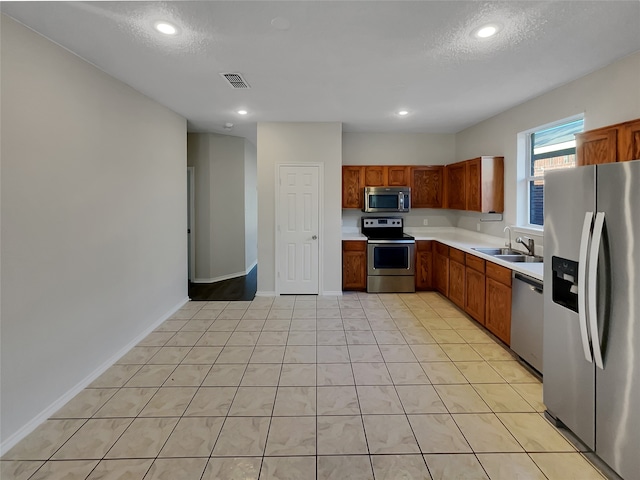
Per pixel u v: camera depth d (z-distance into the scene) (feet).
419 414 7.48
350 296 16.52
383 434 6.85
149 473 5.88
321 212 16.39
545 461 6.13
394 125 16.62
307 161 16.12
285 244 16.53
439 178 17.99
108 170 9.66
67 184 8.09
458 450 6.41
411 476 5.81
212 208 19.27
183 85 10.68
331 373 9.24
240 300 15.94
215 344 11.11
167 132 13.38
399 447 6.49
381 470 5.94
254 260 24.32
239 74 9.79
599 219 5.60
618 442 5.54
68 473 5.87
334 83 10.56
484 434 6.84
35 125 7.20
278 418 7.35
